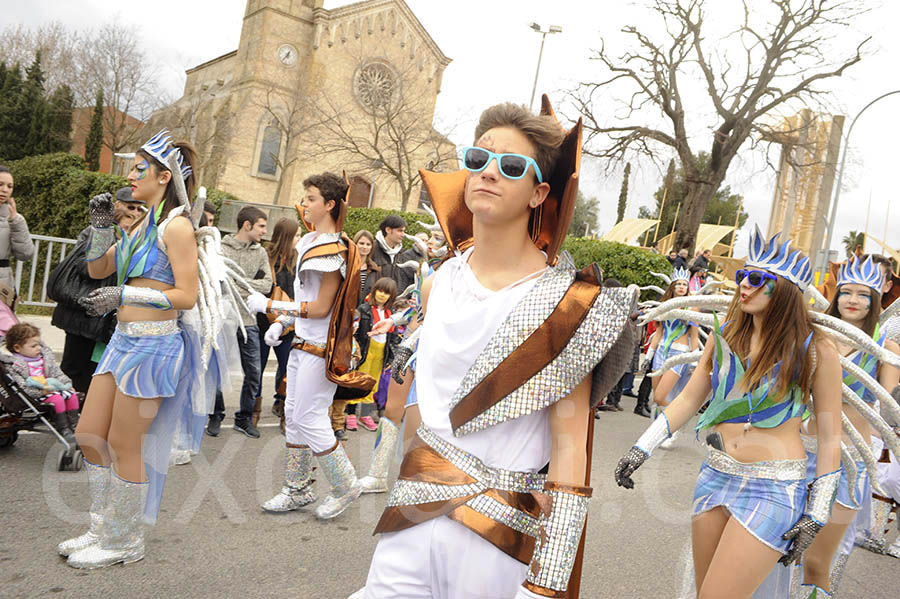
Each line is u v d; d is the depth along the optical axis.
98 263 3.26
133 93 32.56
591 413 1.53
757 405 2.53
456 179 1.88
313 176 4.11
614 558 4.15
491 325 1.51
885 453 4.66
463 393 1.49
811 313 2.63
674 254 14.73
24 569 3.14
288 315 4.03
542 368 1.45
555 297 1.48
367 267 7.03
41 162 18.45
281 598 3.17
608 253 14.40
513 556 1.45
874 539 4.80
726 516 2.55
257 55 37.00
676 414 2.59
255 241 6.25
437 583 1.46
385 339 6.31
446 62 39.72
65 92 35.50
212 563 3.43
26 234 6.23
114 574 3.20
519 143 1.56
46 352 4.83
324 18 36.81
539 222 1.71
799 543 2.40
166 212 3.15
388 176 34.66
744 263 2.65
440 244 4.88
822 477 2.48
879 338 3.71
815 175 26.09
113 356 3.08
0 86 36.25
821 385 2.55
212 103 37.38
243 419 5.77
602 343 1.43
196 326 3.26
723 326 2.66
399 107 31.03
